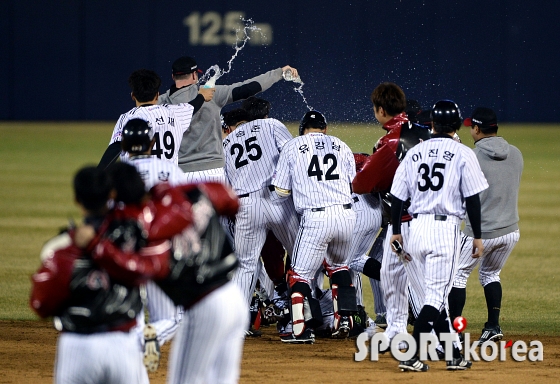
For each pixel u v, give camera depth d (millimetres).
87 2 113812
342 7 106938
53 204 53062
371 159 22375
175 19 112500
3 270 34250
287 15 109000
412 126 22594
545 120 107875
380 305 26406
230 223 25547
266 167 24500
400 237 20188
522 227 47031
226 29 111188
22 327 25188
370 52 106562
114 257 11695
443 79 106000
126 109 115312
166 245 12328
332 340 24422
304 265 23219
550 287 32125
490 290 23688
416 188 19812
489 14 105438
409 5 105500
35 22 114688
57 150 85375
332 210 23016
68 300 12141
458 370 19875
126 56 114438
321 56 108000
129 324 12664
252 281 24672
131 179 12672
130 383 12633
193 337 13406
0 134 101438
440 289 19516
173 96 25109
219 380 13688
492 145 23156
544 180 67562
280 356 21797
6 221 46688
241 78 110375
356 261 25312
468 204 19469
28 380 18547
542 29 106125
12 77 116062
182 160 24641
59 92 116000
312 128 24359
